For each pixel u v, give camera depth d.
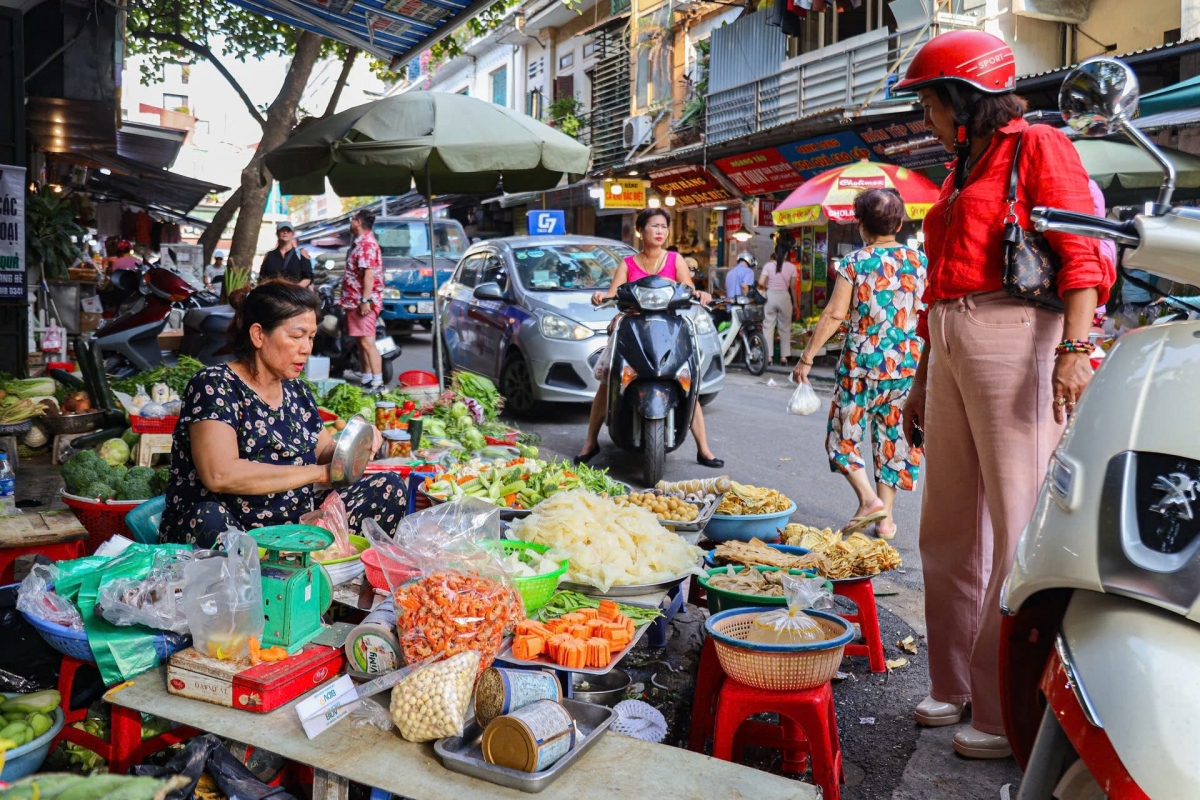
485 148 7.29
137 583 2.73
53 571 2.88
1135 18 11.88
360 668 2.64
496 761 2.21
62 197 14.07
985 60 2.93
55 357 9.87
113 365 9.98
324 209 64.50
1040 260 2.84
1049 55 12.62
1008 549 2.91
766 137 14.59
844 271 5.19
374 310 10.88
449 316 10.93
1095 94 2.08
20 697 2.70
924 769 3.01
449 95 7.48
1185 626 1.73
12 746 2.44
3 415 6.28
